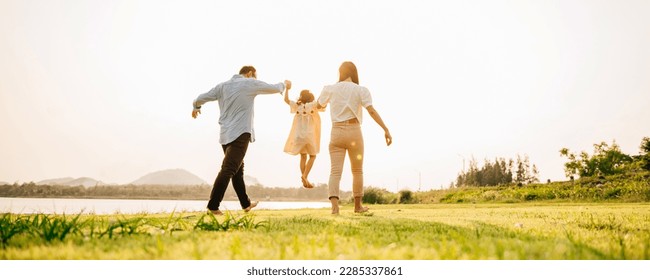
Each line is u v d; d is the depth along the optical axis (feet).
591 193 70.23
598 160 126.72
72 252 5.31
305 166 18.60
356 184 17.62
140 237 6.77
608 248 5.60
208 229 8.44
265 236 7.12
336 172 17.03
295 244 5.59
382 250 5.43
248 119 16.96
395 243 6.20
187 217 12.28
